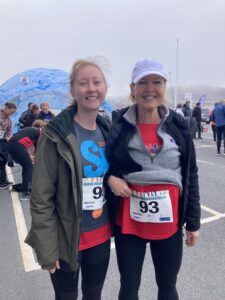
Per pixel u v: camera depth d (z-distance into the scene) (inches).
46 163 67.4
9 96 522.9
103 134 76.7
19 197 237.5
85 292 79.4
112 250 142.0
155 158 71.5
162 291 81.5
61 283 74.1
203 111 1073.5
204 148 496.7
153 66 71.3
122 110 77.2
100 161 72.7
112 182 72.8
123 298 79.2
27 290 113.0
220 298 106.4
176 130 73.7
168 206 72.2
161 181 70.7
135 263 77.6
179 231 77.7
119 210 77.3
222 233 157.9
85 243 73.2
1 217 193.8
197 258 132.6
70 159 66.1
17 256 138.9
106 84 72.9
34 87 524.1
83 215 72.0
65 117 69.0
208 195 228.5
